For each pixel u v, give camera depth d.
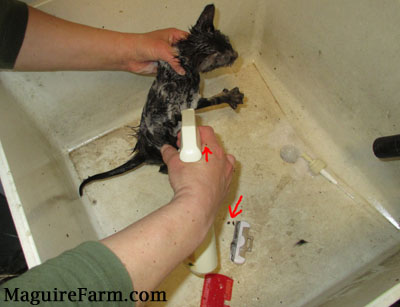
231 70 1.61
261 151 1.45
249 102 1.55
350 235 1.25
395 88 0.99
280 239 1.27
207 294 1.16
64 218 1.09
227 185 0.86
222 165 0.82
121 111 1.51
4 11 0.88
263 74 1.60
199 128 0.88
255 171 1.40
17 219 0.79
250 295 1.18
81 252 0.54
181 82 1.17
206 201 0.72
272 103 1.54
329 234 1.26
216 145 0.85
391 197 1.21
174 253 0.63
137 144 1.34
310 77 1.34
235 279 1.21
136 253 0.57
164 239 0.61
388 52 0.96
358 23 1.02
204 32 1.17
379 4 0.93
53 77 1.23
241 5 1.38
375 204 1.26
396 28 0.91
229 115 1.52
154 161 1.32
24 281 0.48
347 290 0.95
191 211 0.68
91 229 1.30
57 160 1.39
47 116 1.34
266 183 1.38
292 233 1.28
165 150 0.96
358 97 1.15
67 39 1.03
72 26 1.04
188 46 1.13
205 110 1.53
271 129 1.49
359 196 1.29
